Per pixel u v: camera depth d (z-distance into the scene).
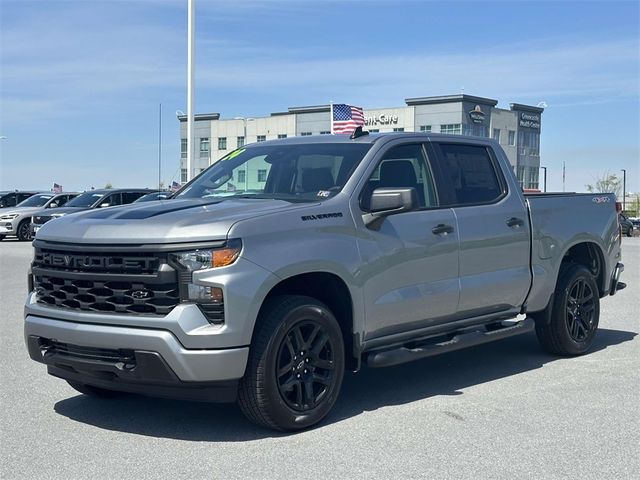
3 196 30.86
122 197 23.77
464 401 6.12
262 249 5.06
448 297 6.32
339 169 6.00
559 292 7.57
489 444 5.05
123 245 5.02
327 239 5.45
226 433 5.30
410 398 6.23
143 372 4.91
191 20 21.12
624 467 4.66
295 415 5.23
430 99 60.06
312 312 5.32
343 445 5.03
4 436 5.25
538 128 66.94
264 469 4.59
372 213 5.76
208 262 4.87
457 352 8.11
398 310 5.93
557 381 6.79
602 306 11.37
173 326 4.80
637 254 22.59
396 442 5.09
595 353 8.02
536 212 7.24
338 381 5.50
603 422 5.55
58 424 5.53
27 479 4.46
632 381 6.77
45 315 5.39
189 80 21.38
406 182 6.25
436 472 4.54
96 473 4.55
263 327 5.06
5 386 6.60
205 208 5.41
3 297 12.05
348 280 5.53
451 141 6.78
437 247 6.20
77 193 27.62
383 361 5.75
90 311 5.14
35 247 5.59
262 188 6.28
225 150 58.22
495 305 6.84
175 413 5.80
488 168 7.03
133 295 4.97
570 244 7.62
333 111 22.00
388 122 62.09
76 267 5.21
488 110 61.66
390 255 5.84
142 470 4.59
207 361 4.81
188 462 4.72
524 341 8.66
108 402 6.12
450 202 6.51
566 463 4.71
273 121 56.25
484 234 6.62
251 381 5.02
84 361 5.13
